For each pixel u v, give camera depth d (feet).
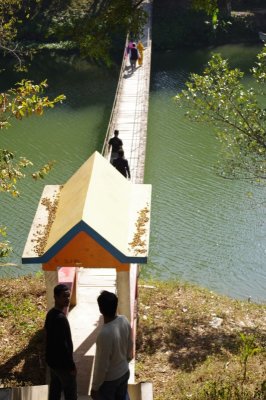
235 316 64.39
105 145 101.81
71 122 144.87
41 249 40.78
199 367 49.65
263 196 106.22
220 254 89.97
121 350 30.45
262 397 39.22
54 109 153.38
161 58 194.39
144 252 40.22
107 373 30.40
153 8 210.18
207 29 203.41
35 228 43.42
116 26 52.37
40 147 131.34
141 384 35.45
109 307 29.99
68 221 40.55
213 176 114.62
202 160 121.39
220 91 71.05
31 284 64.80
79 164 122.31
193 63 188.85
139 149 104.78
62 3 208.13
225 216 100.37
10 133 138.92
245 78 168.45
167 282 76.43
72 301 52.34
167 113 146.82
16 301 59.62
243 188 109.29
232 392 41.39
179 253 90.17
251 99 71.46
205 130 135.23
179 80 172.96
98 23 51.75
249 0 217.36
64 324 32.12
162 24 205.98
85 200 40.75
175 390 45.24
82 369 43.98
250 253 90.12
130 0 51.06
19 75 181.16
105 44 52.01
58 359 32.24
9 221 96.84
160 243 92.94
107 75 179.42
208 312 63.82
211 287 81.76
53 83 174.50
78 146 131.64
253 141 70.38
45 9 207.00
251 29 205.16
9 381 44.93
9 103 48.96
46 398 35.96
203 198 106.42
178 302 65.92
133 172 96.27
